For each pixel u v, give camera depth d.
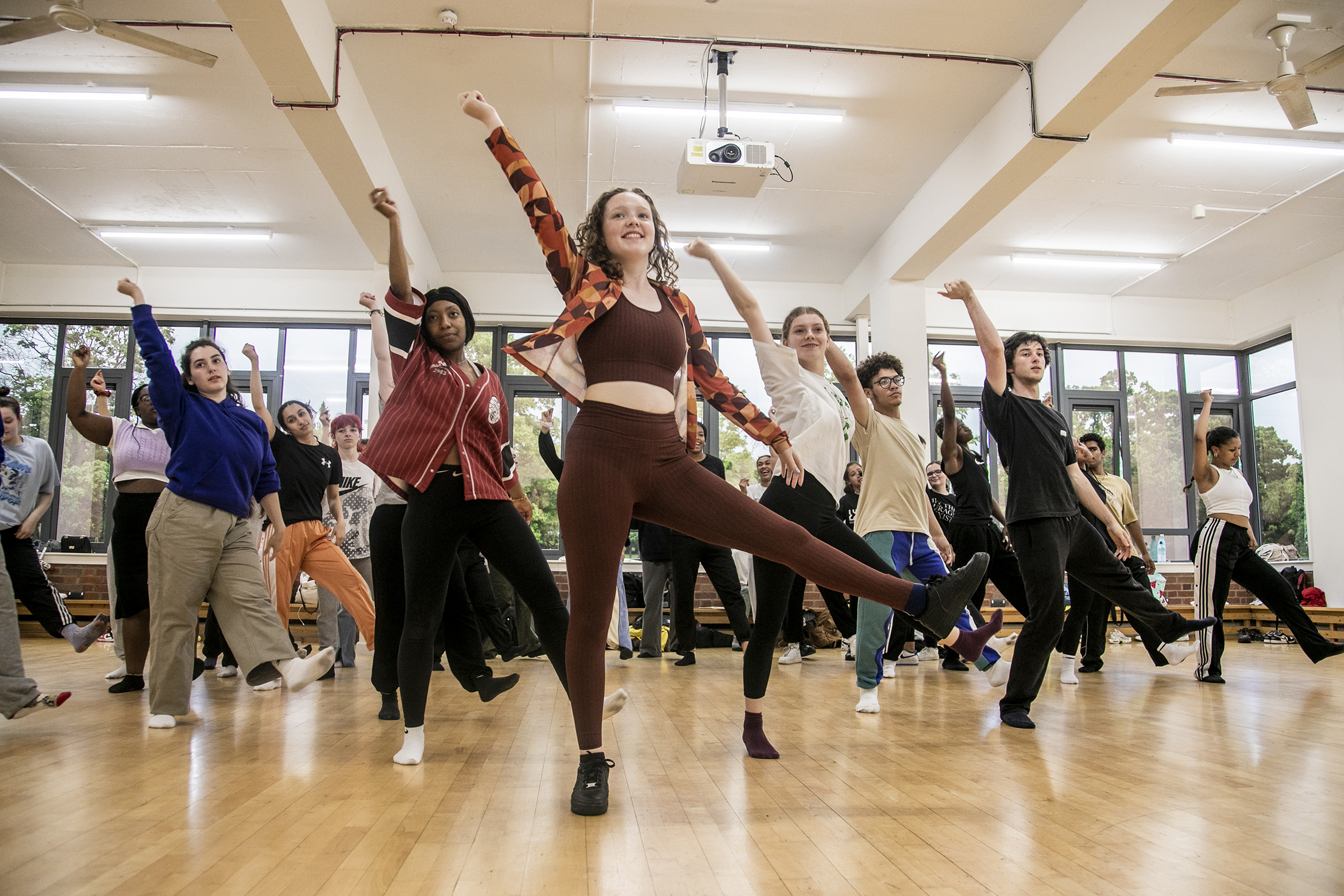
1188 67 5.74
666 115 6.29
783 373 2.77
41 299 8.71
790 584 2.50
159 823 1.74
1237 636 8.34
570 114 6.28
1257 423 9.89
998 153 6.11
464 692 3.98
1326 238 8.34
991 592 8.45
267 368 8.99
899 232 7.89
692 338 2.07
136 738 2.68
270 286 8.93
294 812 1.83
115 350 8.87
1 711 2.66
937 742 2.70
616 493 1.79
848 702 3.67
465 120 6.35
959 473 4.70
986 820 1.79
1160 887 1.39
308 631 7.14
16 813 1.82
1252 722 3.10
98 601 7.85
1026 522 3.06
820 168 7.10
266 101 6.06
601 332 1.85
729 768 2.31
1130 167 7.04
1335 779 2.17
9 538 3.98
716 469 5.91
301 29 4.67
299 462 4.11
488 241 8.46
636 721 3.13
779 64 5.75
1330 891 1.37
